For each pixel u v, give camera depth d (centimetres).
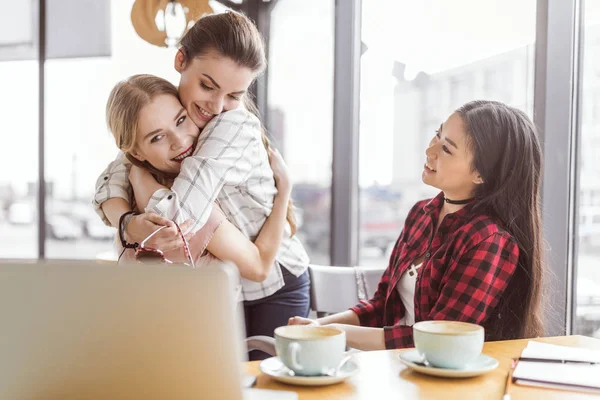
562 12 182
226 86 144
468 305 131
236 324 68
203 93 145
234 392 69
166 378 69
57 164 352
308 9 320
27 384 70
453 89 233
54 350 69
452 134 142
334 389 87
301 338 89
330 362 89
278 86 348
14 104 349
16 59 349
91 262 69
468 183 143
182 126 146
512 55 201
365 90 288
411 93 257
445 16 236
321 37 309
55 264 69
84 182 352
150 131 141
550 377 90
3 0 346
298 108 328
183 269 68
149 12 290
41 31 347
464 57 226
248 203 154
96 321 68
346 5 287
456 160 141
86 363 69
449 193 148
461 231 138
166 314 68
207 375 69
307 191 320
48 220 353
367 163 287
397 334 128
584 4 183
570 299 185
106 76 348
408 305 155
